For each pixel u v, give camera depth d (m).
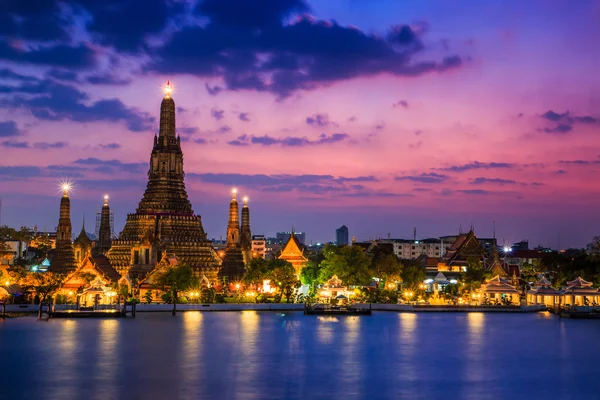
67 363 126.81
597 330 176.25
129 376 116.62
